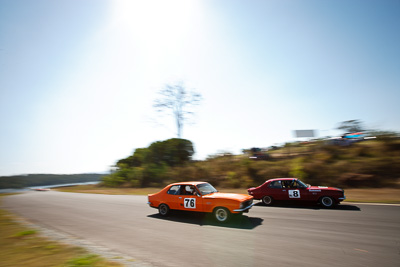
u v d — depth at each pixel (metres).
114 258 4.28
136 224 7.23
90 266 3.85
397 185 12.32
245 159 21.20
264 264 3.87
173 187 8.31
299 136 22.53
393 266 3.66
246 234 5.72
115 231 6.43
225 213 7.00
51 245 5.18
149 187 24.58
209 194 7.68
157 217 8.22
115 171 32.22
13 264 4.04
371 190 12.38
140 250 4.74
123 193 19.86
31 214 10.03
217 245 4.95
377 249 4.41
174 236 5.74
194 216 8.10
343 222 6.55
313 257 4.11
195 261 4.08
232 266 3.83
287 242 4.99
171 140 29.45
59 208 11.64
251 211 8.80
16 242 5.47
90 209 10.82
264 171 18.31
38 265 3.97
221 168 22.47
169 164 28.34
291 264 3.84
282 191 9.91
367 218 6.91
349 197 11.05
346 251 4.36
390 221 6.46
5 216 9.66
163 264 3.97
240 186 18.27
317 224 6.46
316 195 9.14
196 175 22.75
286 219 7.23
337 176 14.85
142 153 31.06
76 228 6.95
